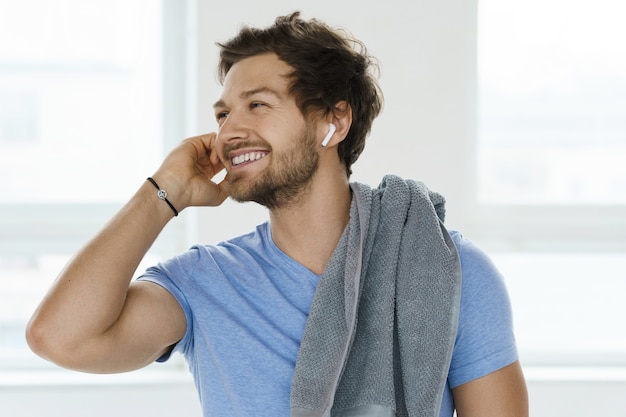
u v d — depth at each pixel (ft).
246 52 5.11
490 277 4.96
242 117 4.97
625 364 10.91
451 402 4.94
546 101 11.04
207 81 9.95
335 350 4.75
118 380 10.09
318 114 5.02
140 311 4.94
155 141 10.80
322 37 5.17
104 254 4.87
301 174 4.97
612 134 11.07
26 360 10.57
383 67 10.14
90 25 10.68
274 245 5.19
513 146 11.08
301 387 4.69
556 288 11.04
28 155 10.71
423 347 4.74
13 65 10.62
